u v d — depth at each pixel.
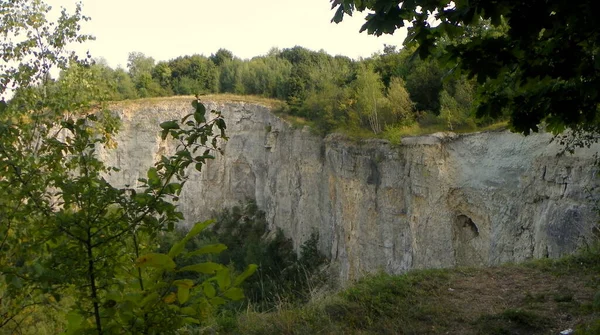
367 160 26.78
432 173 22.62
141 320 3.05
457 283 8.94
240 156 45.66
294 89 45.53
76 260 3.23
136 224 3.34
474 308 7.81
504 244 19.36
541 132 18.70
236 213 45.12
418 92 27.73
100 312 3.14
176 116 46.69
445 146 22.44
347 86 34.78
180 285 2.97
